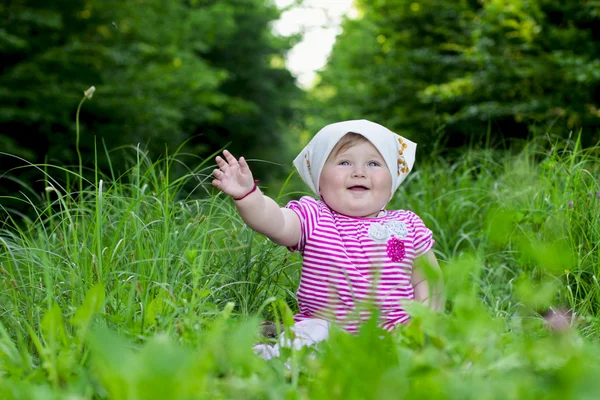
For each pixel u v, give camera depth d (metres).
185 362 1.24
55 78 12.05
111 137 12.99
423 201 5.24
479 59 11.11
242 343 1.68
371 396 1.50
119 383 1.29
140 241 3.02
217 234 3.64
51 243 3.33
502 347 2.06
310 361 1.90
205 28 19.00
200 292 2.46
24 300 2.77
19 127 12.38
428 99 11.95
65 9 13.02
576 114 8.95
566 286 3.29
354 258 2.88
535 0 10.25
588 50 10.16
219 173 2.75
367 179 2.98
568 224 3.47
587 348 1.95
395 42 14.98
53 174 11.49
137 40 14.66
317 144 3.06
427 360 1.69
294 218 2.94
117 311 2.47
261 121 27.00
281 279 3.62
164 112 14.03
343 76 17.55
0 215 3.67
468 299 1.81
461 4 13.61
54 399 1.58
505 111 10.09
